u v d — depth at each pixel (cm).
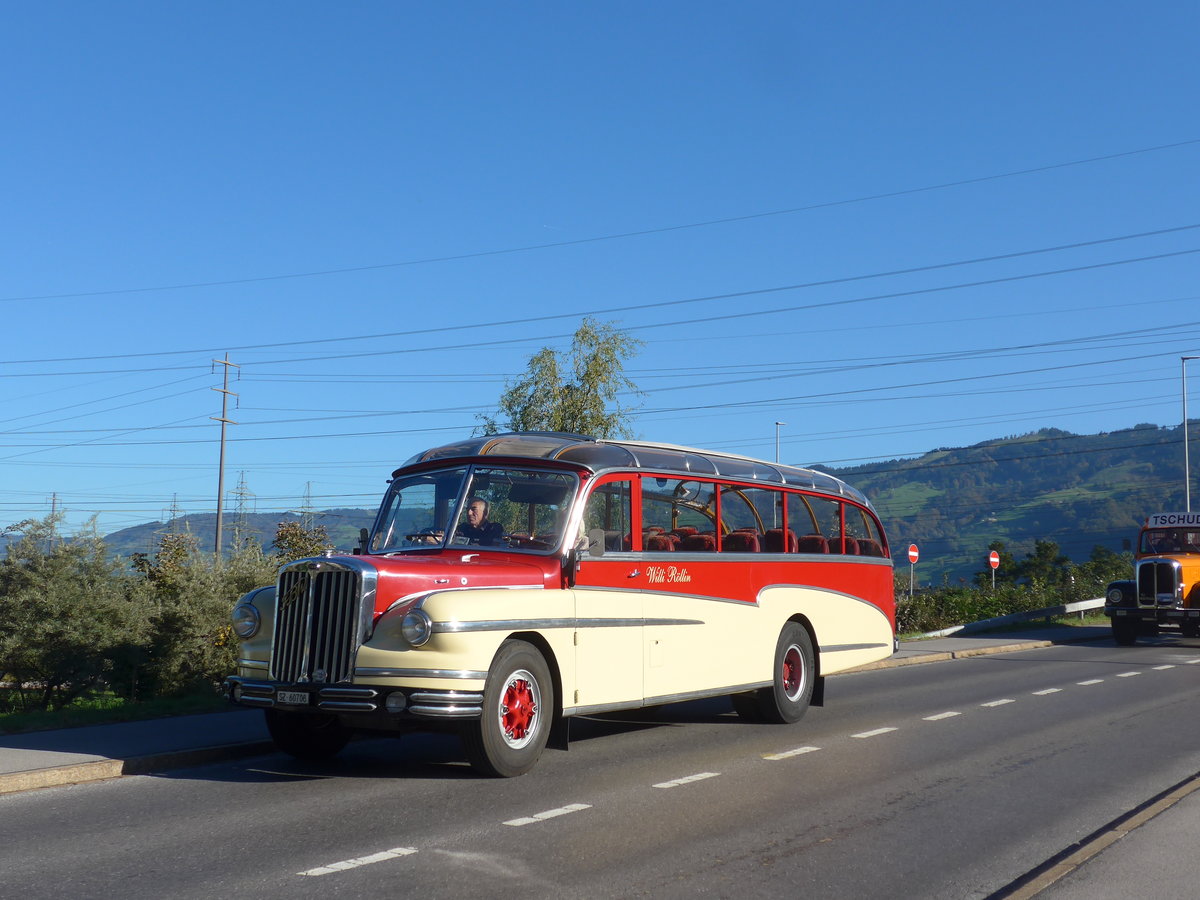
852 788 897
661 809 816
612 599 1052
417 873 646
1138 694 1588
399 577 912
